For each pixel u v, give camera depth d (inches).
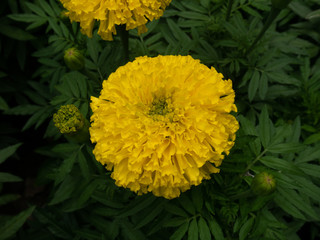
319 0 10.6
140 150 5.6
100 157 6.0
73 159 7.0
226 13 9.5
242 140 6.7
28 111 10.3
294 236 7.8
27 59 12.9
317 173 7.2
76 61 7.4
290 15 10.9
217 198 6.8
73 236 8.9
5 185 14.2
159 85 6.0
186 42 8.8
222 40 9.1
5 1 10.8
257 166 7.1
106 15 7.2
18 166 14.5
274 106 9.4
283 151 7.1
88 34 7.7
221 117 5.9
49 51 10.2
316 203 8.0
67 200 8.7
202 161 5.6
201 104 5.7
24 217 7.1
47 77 10.5
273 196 6.7
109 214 7.6
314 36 10.8
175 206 6.7
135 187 5.8
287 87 9.5
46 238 9.2
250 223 6.7
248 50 8.8
